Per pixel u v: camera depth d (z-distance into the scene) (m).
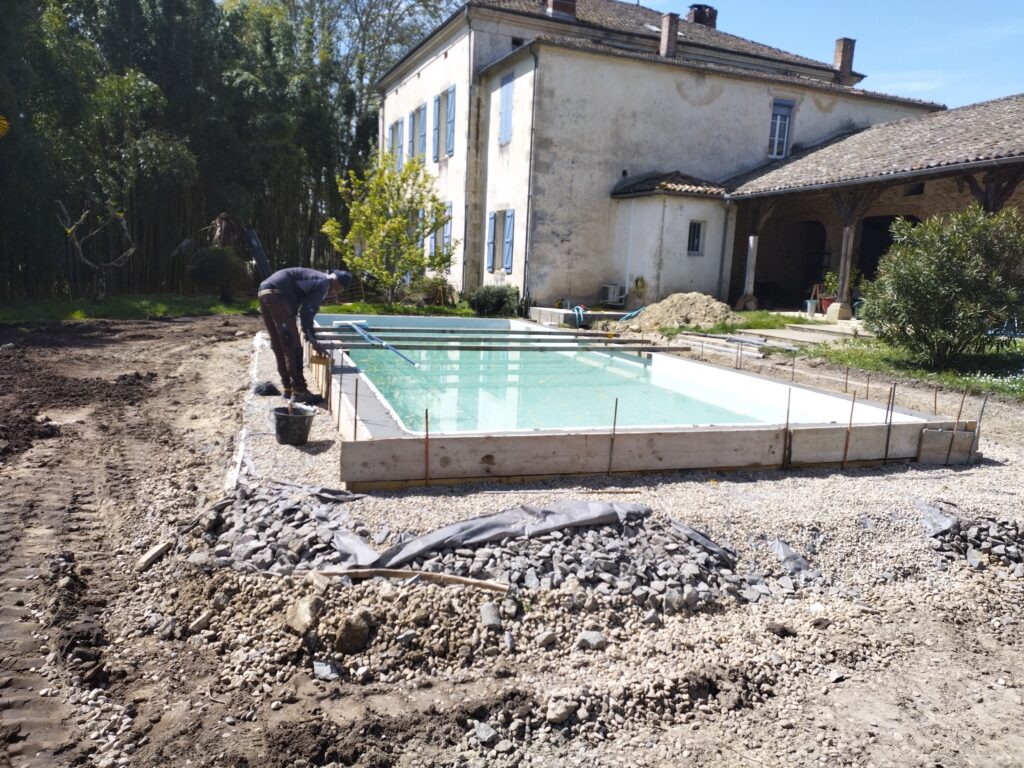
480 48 20.23
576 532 4.41
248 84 22.56
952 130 15.63
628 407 8.59
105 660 3.38
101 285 18.16
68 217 17.70
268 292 6.98
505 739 3.00
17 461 5.84
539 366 11.77
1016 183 12.38
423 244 24.34
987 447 7.05
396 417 6.08
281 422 5.76
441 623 3.60
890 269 10.90
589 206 18.73
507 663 3.46
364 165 26.47
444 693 3.25
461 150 21.14
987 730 3.22
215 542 4.29
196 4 21.97
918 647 3.86
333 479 5.05
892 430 6.16
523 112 18.22
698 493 5.15
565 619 3.74
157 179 19.91
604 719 3.15
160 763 2.77
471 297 19.39
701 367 10.26
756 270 21.70
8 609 3.68
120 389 8.67
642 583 4.09
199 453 6.11
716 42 23.33
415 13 31.88
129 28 21.14
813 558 4.55
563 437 5.30
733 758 2.98
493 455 5.15
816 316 16.59
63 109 16.98
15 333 13.04
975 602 4.32
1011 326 10.43
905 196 18.12
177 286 21.44
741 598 4.17
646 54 18.75
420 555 4.07
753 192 17.41
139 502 5.09
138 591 3.98
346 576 3.84
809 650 3.75
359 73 29.83
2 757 2.74
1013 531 5.01
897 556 4.66
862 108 21.56
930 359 11.02
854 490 5.43
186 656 3.45
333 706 3.13
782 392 8.50
